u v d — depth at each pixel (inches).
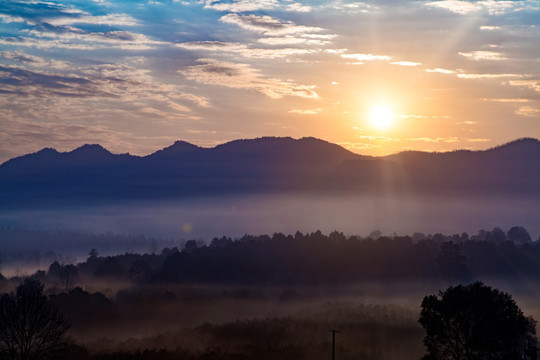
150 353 3885.3
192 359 3757.4
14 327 3006.9
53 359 3166.8
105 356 3833.7
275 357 3833.7
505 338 2689.5
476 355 2728.8
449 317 2763.3
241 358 3774.6
